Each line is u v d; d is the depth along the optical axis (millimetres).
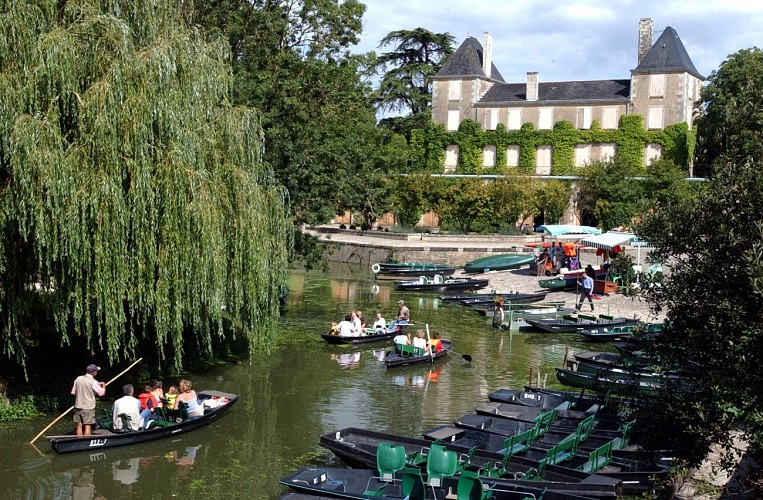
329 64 29078
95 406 16453
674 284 10422
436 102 75062
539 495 11773
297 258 29922
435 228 65250
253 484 13781
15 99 13969
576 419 16688
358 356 24625
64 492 13172
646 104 66188
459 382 21594
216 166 16641
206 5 27016
